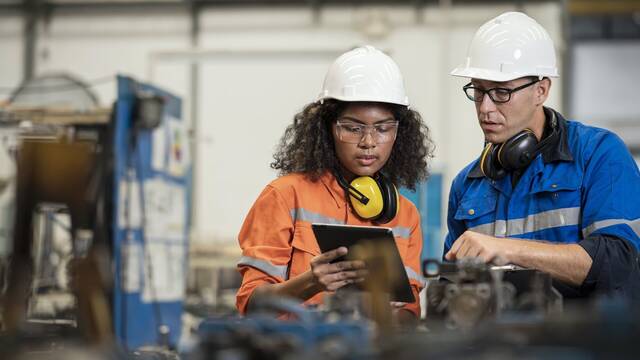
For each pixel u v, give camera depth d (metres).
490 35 2.05
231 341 1.05
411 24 8.42
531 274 1.51
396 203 2.06
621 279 1.83
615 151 1.98
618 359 0.98
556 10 8.21
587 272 1.80
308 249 2.00
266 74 8.56
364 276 1.64
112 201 3.81
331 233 1.67
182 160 4.78
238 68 8.59
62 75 4.19
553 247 1.79
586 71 9.41
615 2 8.91
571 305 1.86
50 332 1.49
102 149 3.85
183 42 8.72
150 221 4.28
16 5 8.81
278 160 2.20
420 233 2.19
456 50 8.33
